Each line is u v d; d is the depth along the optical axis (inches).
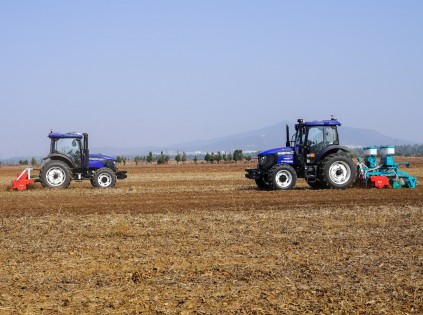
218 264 389.1
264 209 681.6
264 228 532.1
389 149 963.3
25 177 1056.2
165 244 458.9
